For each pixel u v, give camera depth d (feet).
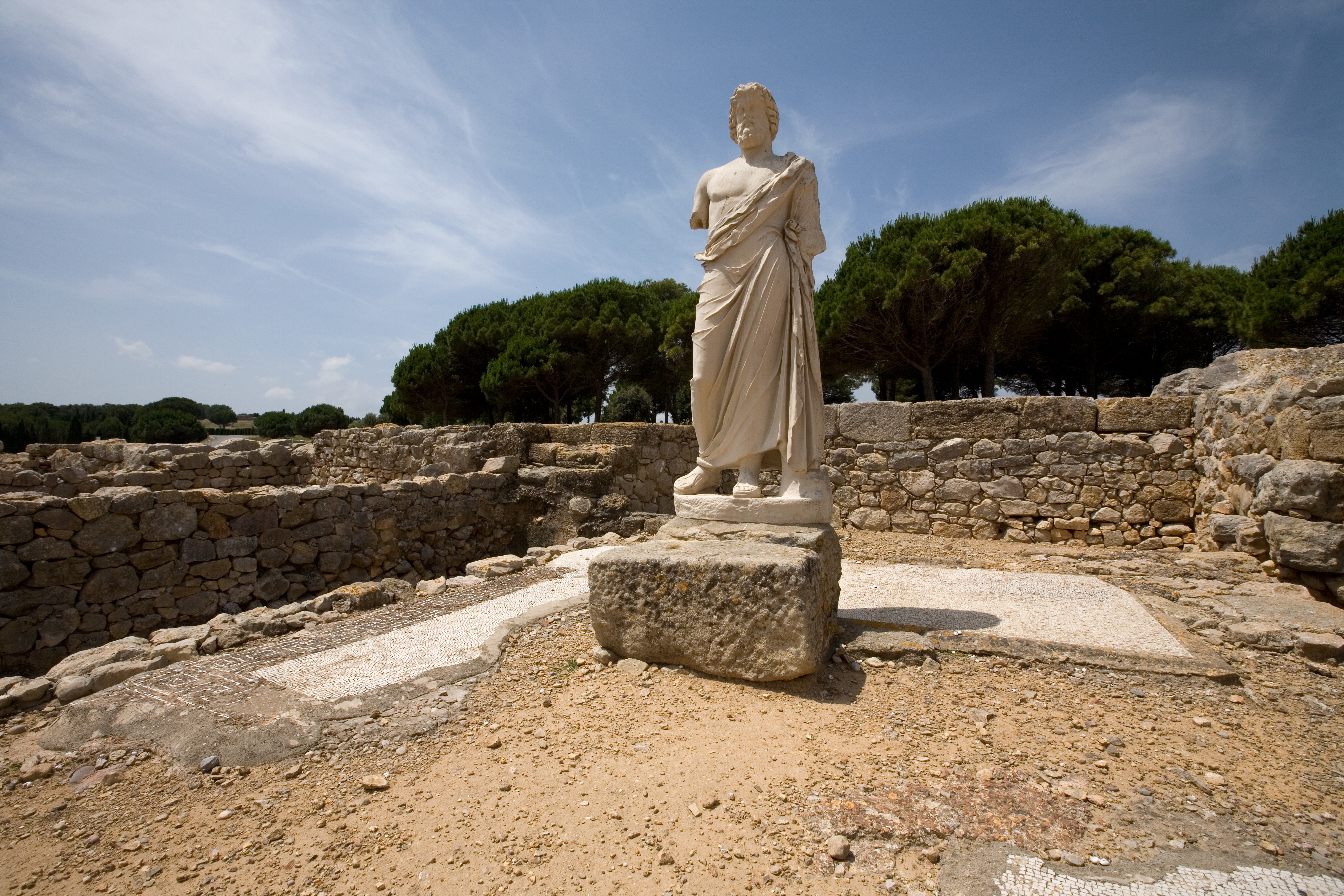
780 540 12.17
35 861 7.26
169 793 8.41
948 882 6.47
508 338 80.23
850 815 7.46
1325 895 6.10
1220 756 8.64
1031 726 9.40
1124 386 68.33
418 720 9.95
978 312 51.70
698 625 11.14
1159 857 6.68
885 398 75.82
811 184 13.50
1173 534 22.25
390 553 26.50
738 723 9.70
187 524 21.04
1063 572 18.57
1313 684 10.76
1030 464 24.03
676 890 6.53
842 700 10.31
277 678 11.43
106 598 19.35
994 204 53.93
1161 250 60.64
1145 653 11.40
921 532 25.48
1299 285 45.75
